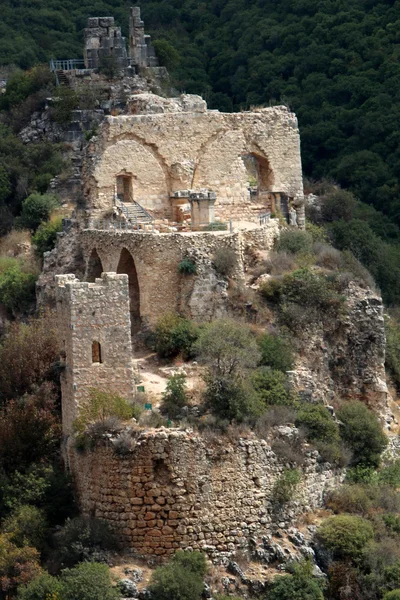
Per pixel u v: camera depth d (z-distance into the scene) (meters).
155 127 116.62
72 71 160.12
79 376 94.94
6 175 144.75
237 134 118.75
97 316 95.00
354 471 99.94
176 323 105.38
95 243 111.81
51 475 95.06
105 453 91.81
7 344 105.00
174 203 115.62
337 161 156.75
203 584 89.56
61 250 116.56
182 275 107.25
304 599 90.31
